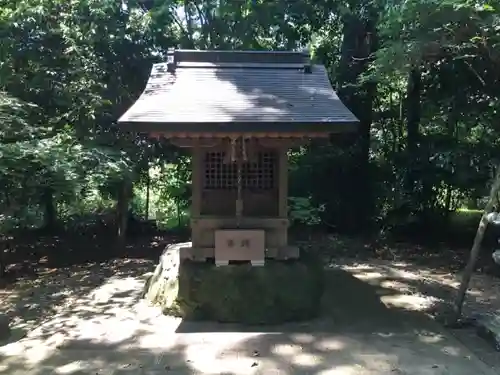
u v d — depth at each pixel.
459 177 8.98
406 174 9.70
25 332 5.03
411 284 7.03
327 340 4.75
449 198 10.27
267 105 4.97
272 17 9.45
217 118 4.58
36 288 6.83
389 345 4.64
